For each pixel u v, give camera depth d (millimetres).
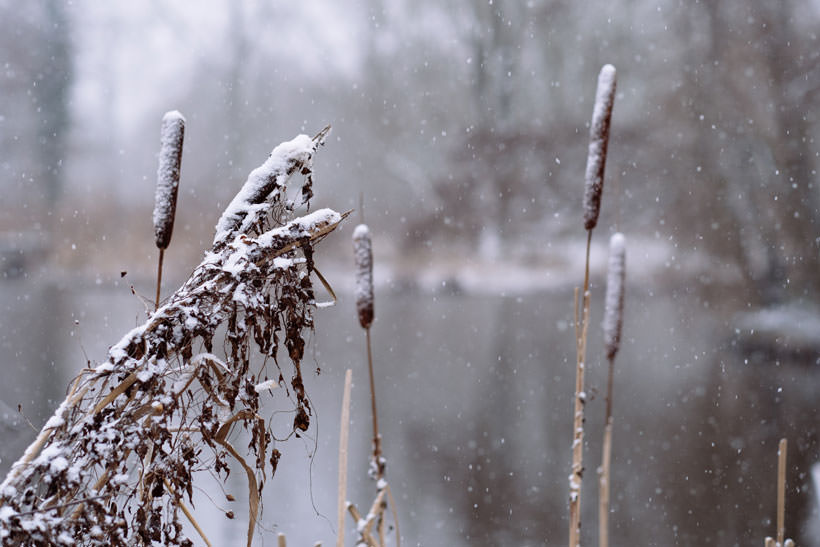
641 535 6020
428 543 5754
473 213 36031
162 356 1836
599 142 1619
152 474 1854
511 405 11023
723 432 9320
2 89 32875
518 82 37594
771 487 7141
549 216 35375
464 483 7270
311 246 2002
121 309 18484
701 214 20922
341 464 1514
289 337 2014
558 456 8297
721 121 19219
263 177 2039
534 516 6434
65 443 1736
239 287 1876
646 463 8047
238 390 1918
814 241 17156
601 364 14883
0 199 31016
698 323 20547
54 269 28344
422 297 29719
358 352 15945
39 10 33562
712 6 19141
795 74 17672
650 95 26750
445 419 10000
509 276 32812
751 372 13938
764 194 18141
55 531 1646
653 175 27578
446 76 38688
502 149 35969
